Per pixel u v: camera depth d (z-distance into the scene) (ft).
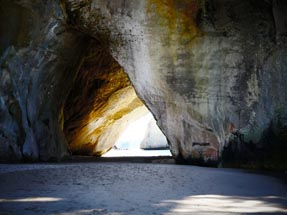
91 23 42.52
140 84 40.78
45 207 16.42
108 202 17.66
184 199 18.70
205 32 36.96
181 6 37.76
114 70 59.26
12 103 42.80
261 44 34.37
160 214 15.29
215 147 36.63
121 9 40.42
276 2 32.45
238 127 35.22
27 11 43.83
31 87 45.03
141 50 40.01
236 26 35.40
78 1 41.83
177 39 38.22
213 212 15.76
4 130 41.73
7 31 43.62
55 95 49.37
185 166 35.35
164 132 40.19
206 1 36.40
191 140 38.14
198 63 37.37
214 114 36.55
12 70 43.19
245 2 34.60
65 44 46.39
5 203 17.24
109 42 42.45
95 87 59.93
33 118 45.19
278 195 20.20
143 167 33.42
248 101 34.88
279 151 32.86
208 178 26.55
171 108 39.24
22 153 42.65
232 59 35.73
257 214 15.40
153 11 39.04
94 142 68.39
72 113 59.77
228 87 35.88
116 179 25.54
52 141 47.60
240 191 21.42
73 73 52.65
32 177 26.40
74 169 31.50
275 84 33.68
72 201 17.78
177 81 38.37
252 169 32.89
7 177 26.43
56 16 43.62
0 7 43.68
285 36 33.09
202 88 37.17
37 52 44.60
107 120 67.15
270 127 33.68
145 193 20.30
